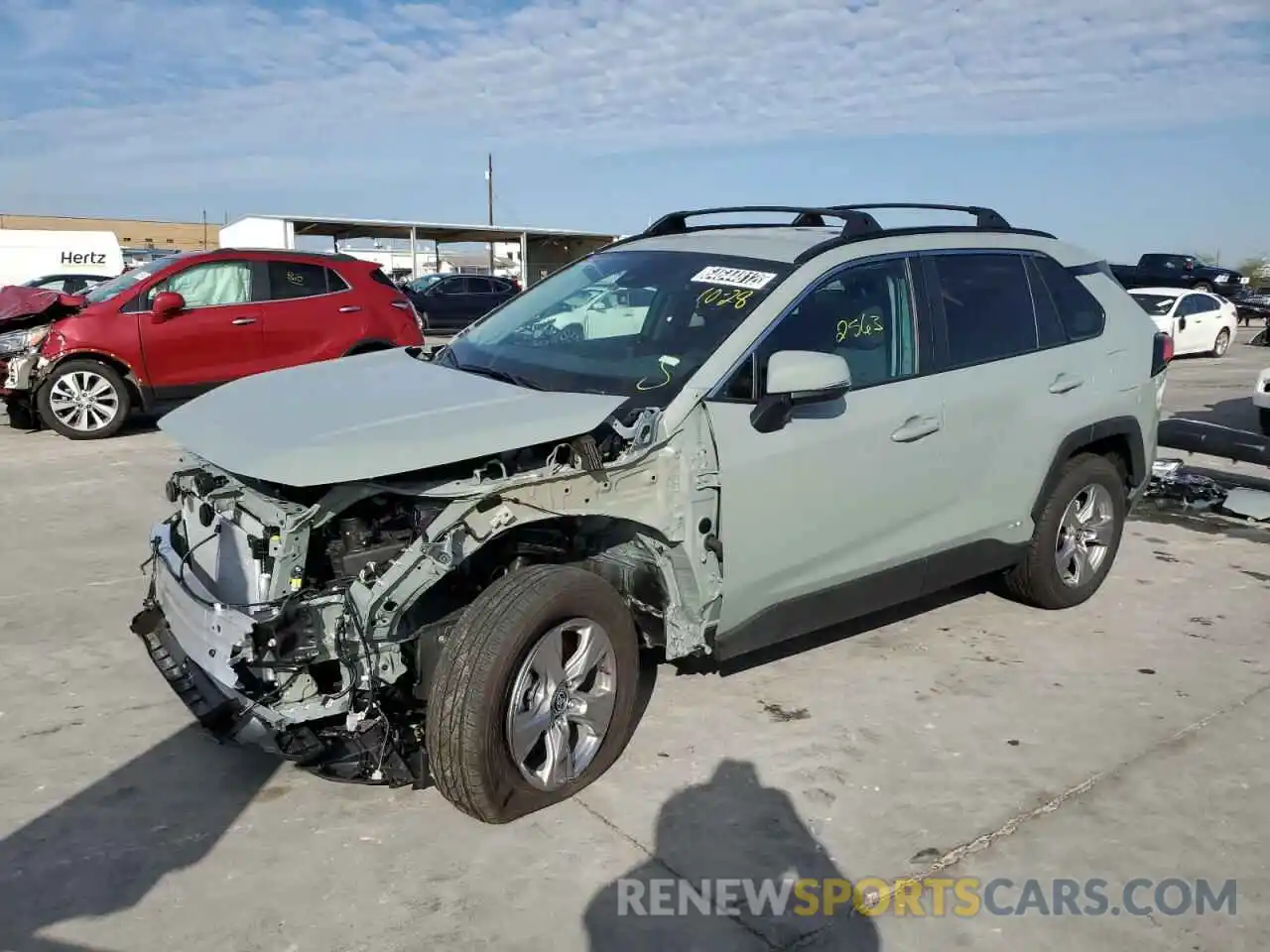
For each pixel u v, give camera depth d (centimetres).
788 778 364
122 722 397
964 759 381
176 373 1009
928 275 448
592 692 350
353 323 1087
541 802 335
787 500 380
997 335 471
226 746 379
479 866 310
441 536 304
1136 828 339
